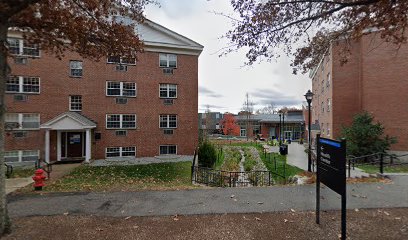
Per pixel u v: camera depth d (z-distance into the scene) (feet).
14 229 15.21
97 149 62.59
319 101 95.35
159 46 66.95
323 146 15.20
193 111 70.54
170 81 68.74
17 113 56.13
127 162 58.90
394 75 57.26
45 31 24.40
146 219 16.99
